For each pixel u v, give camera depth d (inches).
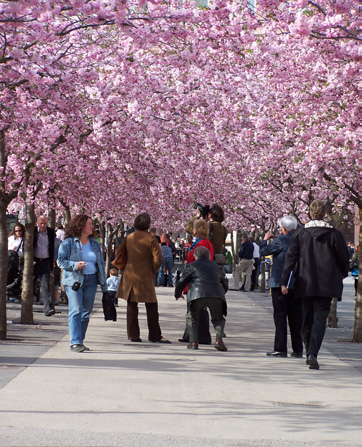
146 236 573.9
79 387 349.7
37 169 681.0
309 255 458.0
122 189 877.2
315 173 719.1
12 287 885.2
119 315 818.8
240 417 299.0
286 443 257.9
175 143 751.7
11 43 529.3
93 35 668.1
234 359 484.1
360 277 642.2
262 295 1286.9
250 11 576.4
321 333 453.7
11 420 273.7
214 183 873.5
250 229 1529.3
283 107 726.5
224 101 715.4
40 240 756.6
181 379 389.1
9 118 582.6
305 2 525.3
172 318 792.9
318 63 628.1
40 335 583.8
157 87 676.7
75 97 609.9
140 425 275.0
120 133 679.1
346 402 343.9
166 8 525.0
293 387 379.6
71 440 246.2
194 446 246.5
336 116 662.5
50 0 446.3
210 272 535.5
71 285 492.7
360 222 647.1
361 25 543.8
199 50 597.0
